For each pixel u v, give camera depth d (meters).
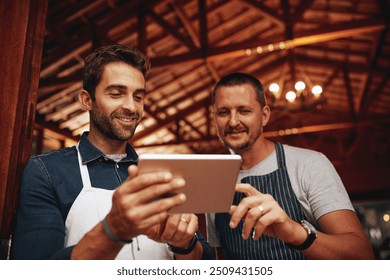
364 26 6.02
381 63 8.38
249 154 1.88
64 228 1.25
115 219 0.95
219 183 1.04
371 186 11.07
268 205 1.15
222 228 1.87
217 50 6.46
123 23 6.56
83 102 1.48
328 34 6.11
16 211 1.39
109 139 1.44
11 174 1.39
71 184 1.34
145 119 9.72
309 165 1.70
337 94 10.30
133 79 1.40
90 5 5.99
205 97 10.05
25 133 1.47
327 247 1.28
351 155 11.79
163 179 0.90
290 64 8.75
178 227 1.12
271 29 8.41
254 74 9.74
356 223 1.47
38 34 1.60
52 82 6.67
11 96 1.46
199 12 6.76
